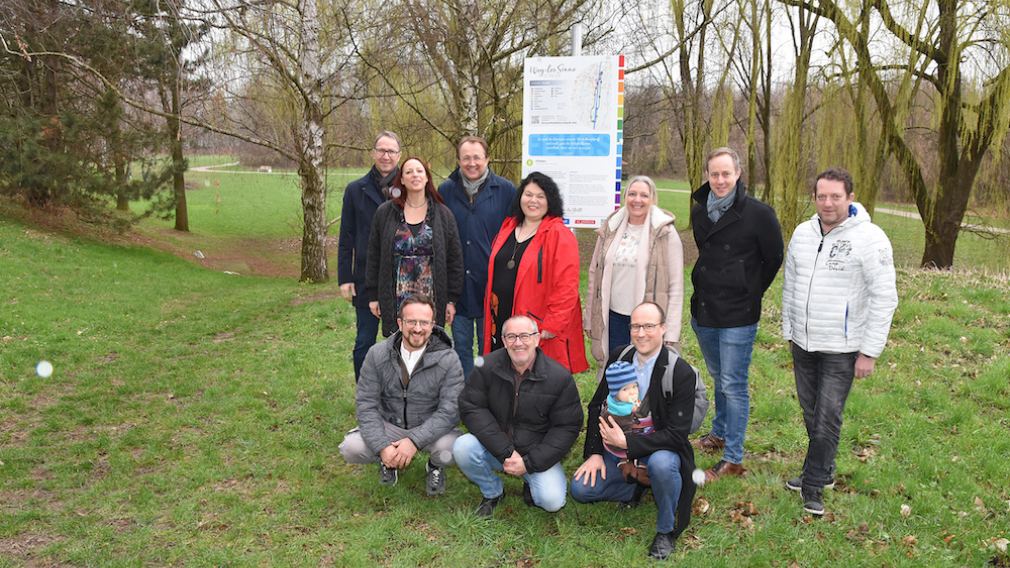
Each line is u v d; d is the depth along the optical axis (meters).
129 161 18.89
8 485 4.52
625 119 21.55
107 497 4.32
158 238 24.53
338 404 5.94
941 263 15.60
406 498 4.26
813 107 15.38
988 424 5.14
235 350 8.15
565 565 3.56
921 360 6.54
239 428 5.45
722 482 4.28
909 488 4.19
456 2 10.59
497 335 4.73
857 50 13.70
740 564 3.52
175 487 4.47
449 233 4.77
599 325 4.64
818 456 3.94
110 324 9.61
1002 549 3.53
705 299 4.25
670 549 3.63
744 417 4.33
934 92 14.84
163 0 10.98
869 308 3.72
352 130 19.12
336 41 13.72
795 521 3.89
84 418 5.70
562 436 3.94
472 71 10.84
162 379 6.91
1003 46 12.45
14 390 6.48
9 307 9.84
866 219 3.77
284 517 4.04
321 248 16.44
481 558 3.64
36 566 3.61
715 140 17.81
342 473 4.67
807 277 3.91
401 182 4.73
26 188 17.16
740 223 4.07
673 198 43.72
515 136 16.45
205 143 19.56
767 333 7.58
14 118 16.88
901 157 14.88
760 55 17.41
